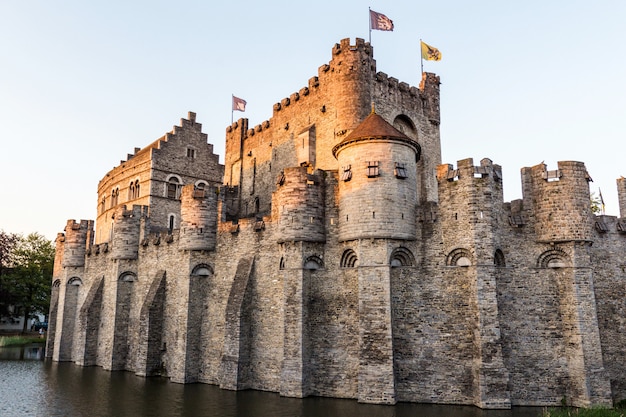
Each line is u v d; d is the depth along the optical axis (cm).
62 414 3109
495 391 3152
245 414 3041
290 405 3278
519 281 3466
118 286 5275
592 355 3275
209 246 4466
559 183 3497
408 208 3609
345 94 4872
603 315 3509
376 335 3403
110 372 4947
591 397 3206
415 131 5369
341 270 3728
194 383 4238
